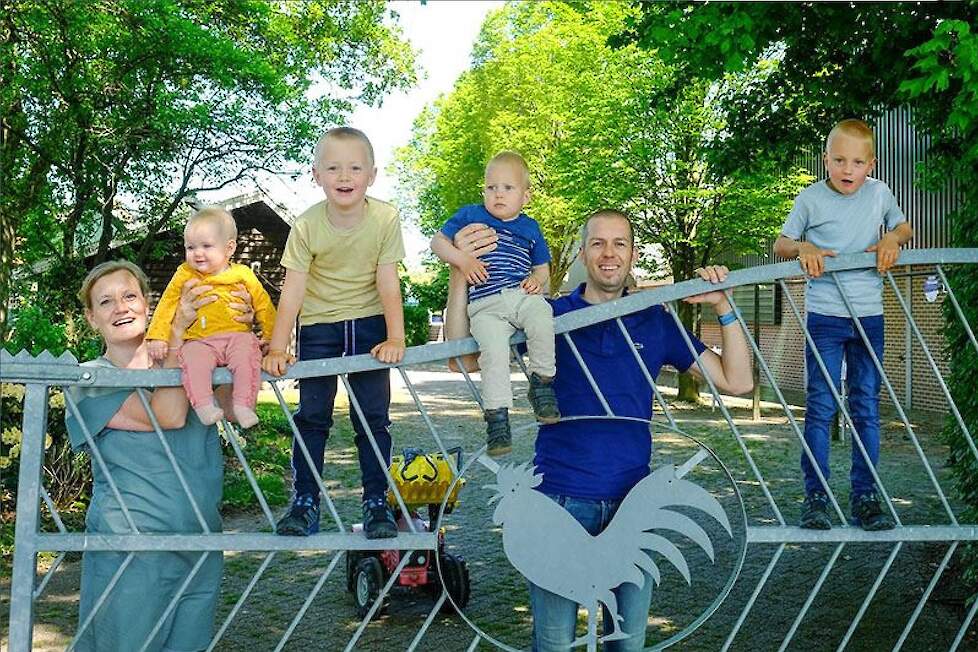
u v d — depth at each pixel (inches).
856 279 162.9
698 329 718.5
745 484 398.3
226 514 360.2
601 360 138.4
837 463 450.3
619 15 669.9
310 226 141.4
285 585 264.4
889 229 168.7
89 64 432.1
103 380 130.0
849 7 237.5
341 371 133.8
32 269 474.6
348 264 143.3
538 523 134.6
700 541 136.6
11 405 319.0
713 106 634.2
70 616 232.7
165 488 140.0
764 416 658.8
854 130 161.9
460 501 374.3
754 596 140.8
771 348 830.5
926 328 628.1
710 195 651.5
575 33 767.1
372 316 146.3
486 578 268.8
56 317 460.8
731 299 140.7
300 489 140.7
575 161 719.7
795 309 145.6
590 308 133.7
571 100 765.9
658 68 612.4
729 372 142.3
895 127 636.1
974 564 217.5
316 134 499.5
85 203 460.1
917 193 613.3
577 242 1010.7
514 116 935.7
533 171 916.6
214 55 434.6
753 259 818.8
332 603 247.8
